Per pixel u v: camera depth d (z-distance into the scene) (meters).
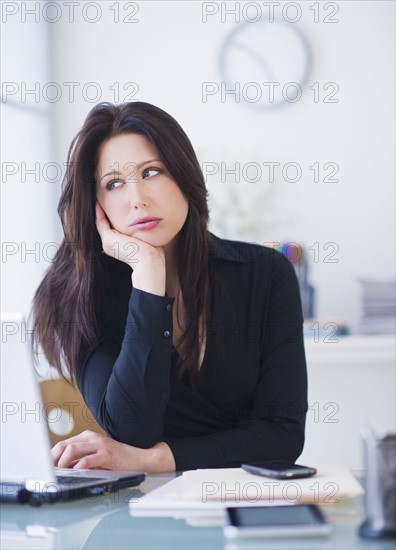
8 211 3.50
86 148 1.66
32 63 3.67
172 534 1.01
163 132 1.62
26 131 3.62
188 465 1.49
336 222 3.59
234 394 1.74
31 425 1.16
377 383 2.96
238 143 3.65
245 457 1.55
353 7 3.58
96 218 1.71
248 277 1.77
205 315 1.72
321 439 2.99
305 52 3.61
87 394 1.68
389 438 0.97
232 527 0.98
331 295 3.57
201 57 3.70
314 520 1.01
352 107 3.59
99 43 3.78
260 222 3.61
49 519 1.11
